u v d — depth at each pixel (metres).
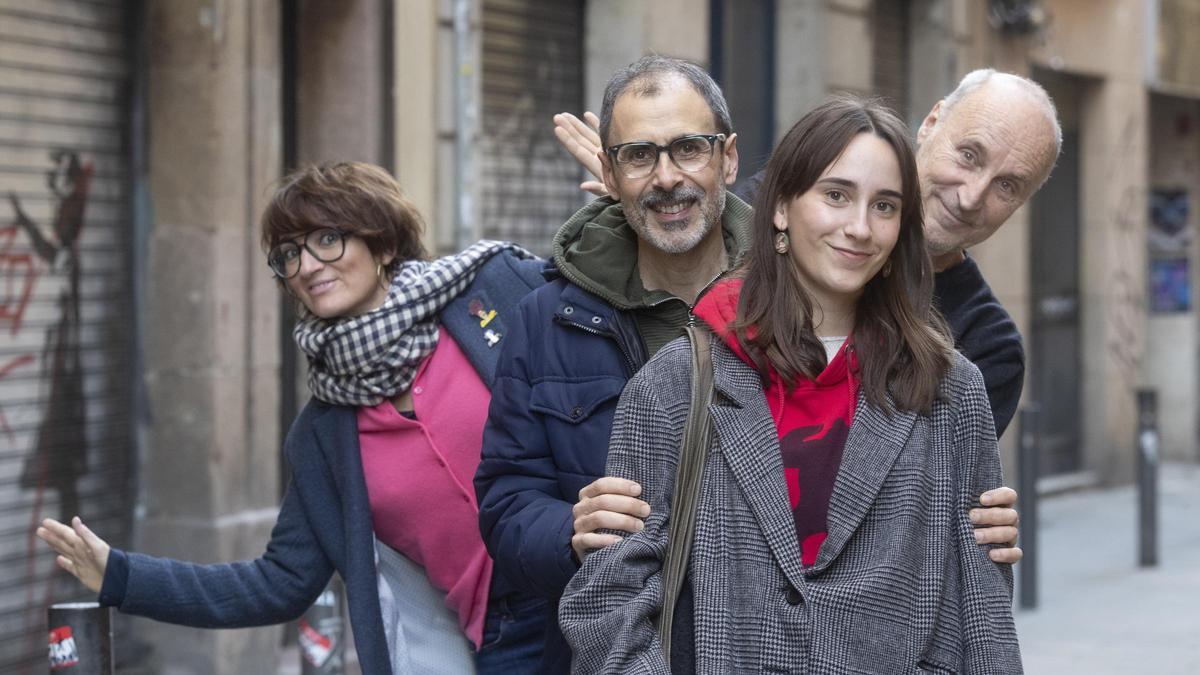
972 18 12.68
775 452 2.58
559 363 2.96
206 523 6.84
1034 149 3.29
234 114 6.91
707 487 2.59
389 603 3.48
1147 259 15.73
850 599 2.49
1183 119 16.95
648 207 2.94
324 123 7.51
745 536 2.55
